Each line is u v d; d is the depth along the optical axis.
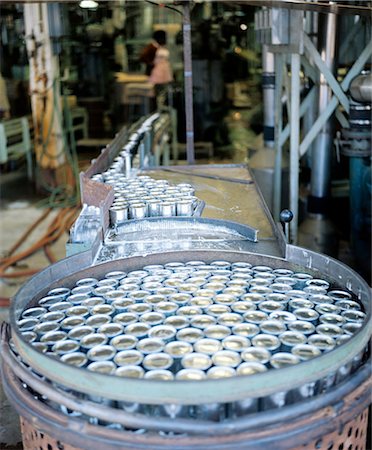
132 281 2.30
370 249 4.70
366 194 4.63
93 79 10.04
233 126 10.35
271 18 4.35
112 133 10.09
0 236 6.03
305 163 6.28
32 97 7.24
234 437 1.43
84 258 2.41
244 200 3.59
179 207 3.12
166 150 7.13
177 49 10.24
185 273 2.37
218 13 9.38
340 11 3.99
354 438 1.73
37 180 7.41
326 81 4.76
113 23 9.96
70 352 1.75
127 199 3.21
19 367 1.68
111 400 1.57
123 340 1.81
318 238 5.21
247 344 1.76
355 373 1.64
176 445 1.43
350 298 2.13
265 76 6.07
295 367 1.51
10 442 3.03
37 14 6.89
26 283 2.10
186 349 1.75
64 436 1.51
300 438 1.46
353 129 4.54
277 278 2.29
